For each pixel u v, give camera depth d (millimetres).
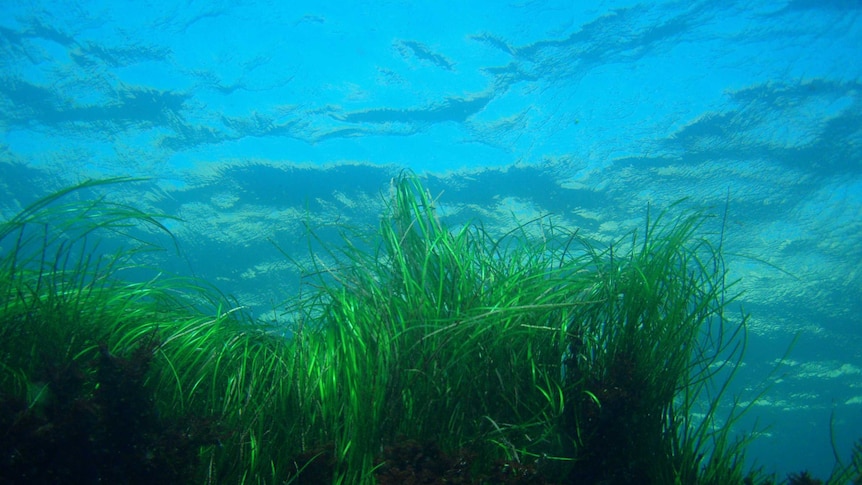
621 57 14039
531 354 2895
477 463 2559
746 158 14539
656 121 14164
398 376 2732
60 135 14766
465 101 14250
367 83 14391
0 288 2750
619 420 2627
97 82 14164
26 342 2639
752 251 16062
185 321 3322
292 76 14320
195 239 15562
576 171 14633
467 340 2779
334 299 3182
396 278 3199
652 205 15062
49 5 13344
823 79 13539
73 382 2150
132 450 2125
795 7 13055
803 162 14500
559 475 2686
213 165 15008
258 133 14727
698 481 2828
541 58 14039
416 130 14750
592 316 3023
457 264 3107
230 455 2559
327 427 2713
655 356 2871
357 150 14914
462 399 2824
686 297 2945
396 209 3439
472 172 14891
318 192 15359
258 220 15664
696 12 13352
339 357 2902
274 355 3150
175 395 2744
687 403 2924
